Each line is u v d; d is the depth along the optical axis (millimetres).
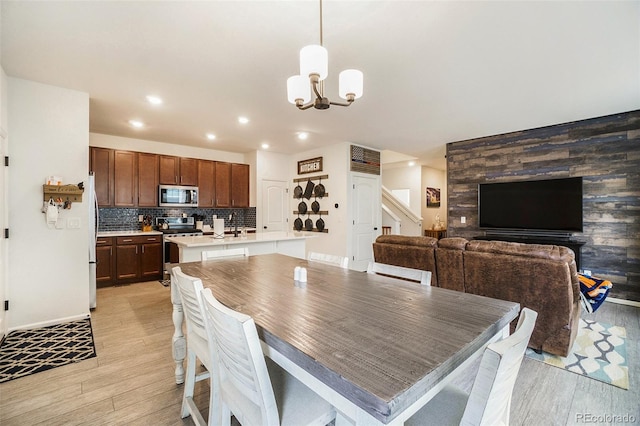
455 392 1193
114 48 2312
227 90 3098
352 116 3914
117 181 4766
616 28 2033
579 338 2699
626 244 3777
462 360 890
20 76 2773
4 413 1713
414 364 796
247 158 6469
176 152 5645
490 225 4848
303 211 6234
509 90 3084
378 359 822
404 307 1276
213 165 5852
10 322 2789
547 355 2406
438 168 8914
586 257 4059
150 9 1862
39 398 1852
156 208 5488
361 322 1101
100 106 3561
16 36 2150
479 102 3414
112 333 2812
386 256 3338
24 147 2842
